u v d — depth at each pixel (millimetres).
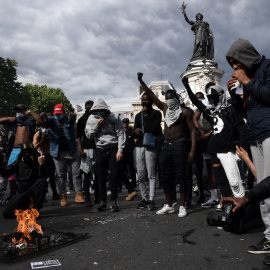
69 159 5961
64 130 5914
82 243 3062
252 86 2289
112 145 5008
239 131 3695
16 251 2672
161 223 3879
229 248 2727
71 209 5414
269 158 2375
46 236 2986
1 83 33750
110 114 5016
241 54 2395
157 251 2727
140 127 5184
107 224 3967
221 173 3914
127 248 2850
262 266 2264
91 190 7543
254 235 3111
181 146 4355
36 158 4512
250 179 5797
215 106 3922
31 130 6023
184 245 2883
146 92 4742
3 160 4477
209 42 24875
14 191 6086
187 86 4176
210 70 22953
